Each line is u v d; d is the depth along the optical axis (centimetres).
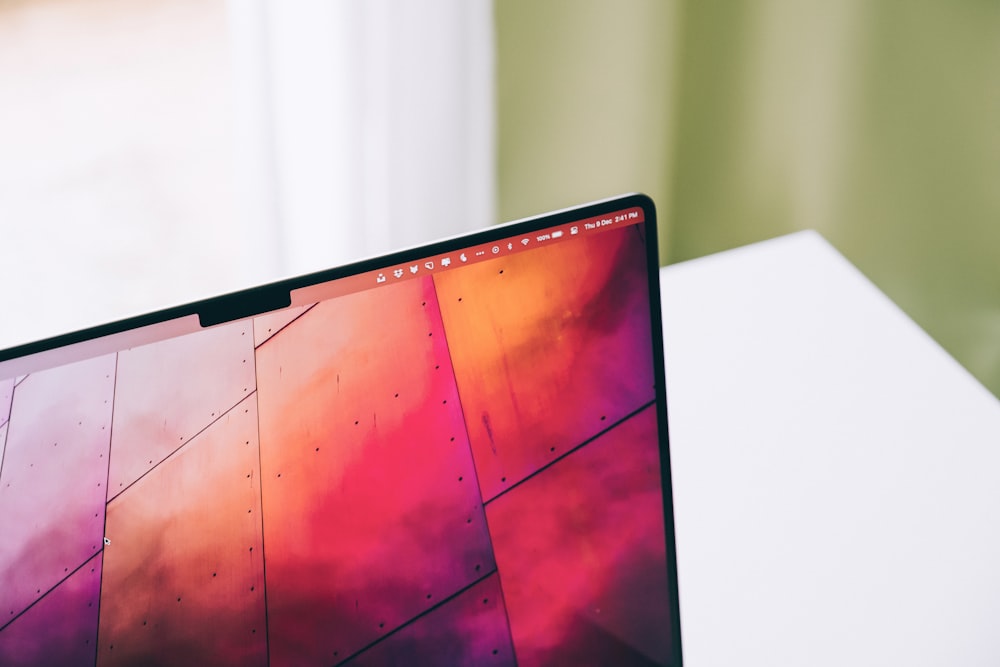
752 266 124
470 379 66
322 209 163
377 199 164
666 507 72
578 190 165
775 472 100
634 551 72
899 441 102
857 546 93
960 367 110
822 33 144
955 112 150
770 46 147
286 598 64
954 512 95
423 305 64
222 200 271
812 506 96
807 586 90
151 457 61
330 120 153
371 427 64
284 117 153
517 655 70
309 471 63
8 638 61
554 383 68
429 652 68
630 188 165
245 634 64
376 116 154
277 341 62
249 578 63
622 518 71
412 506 65
